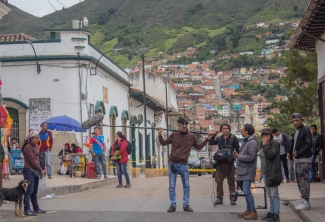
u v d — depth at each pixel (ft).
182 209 40.40
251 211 36.09
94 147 63.41
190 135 39.65
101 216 37.55
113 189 56.18
